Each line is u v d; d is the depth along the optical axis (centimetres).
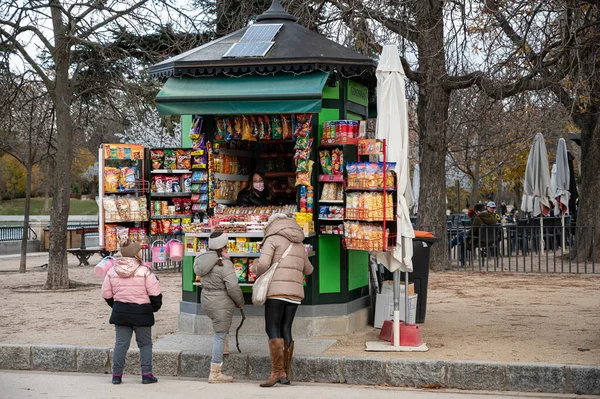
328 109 1013
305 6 1683
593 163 2042
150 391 788
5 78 1691
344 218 963
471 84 1811
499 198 3903
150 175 1095
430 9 1748
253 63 976
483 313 1180
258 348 922
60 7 1556
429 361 815
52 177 5981
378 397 752
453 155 3988
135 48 1741
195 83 998
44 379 866
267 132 1036
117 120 1928
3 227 3378
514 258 2278
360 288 1088
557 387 777
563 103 1836
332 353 880
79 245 3177
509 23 1612
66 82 1661
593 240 1817
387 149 922
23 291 1609
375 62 1012
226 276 832
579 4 1400
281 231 834
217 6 1830
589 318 1114
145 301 835
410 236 911
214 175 1064
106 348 922
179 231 1105
